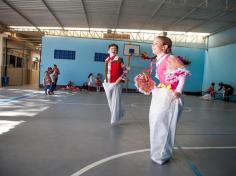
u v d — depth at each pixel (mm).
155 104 3049
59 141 3771
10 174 2500
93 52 17938
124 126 5164
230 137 4695
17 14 13805
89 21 15273
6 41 17641
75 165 2826
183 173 2768
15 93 11750
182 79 2908
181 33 17938
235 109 9656
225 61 15594
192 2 11047
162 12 12914
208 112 8375
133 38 18125
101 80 17406
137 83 3465
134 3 11633
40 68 17656
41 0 11375
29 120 5266
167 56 3049
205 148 3834
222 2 10891
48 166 2758
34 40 21406
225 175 2777
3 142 3580
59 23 15883
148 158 3191
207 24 14852
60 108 7297
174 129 3043
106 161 3010
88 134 4316
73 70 17875
